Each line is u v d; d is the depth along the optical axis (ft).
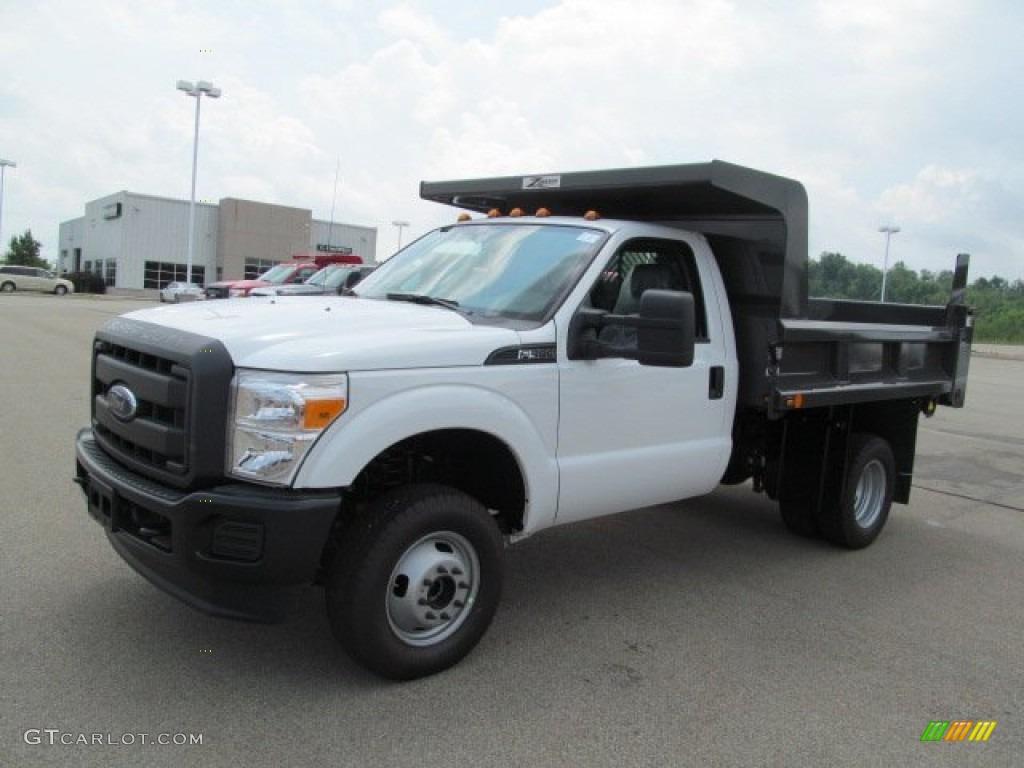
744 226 17.46
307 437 10.88
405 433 11.73
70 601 14.51
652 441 15.60
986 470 32.17
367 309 13.74
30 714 11.00
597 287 14.75
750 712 12.25
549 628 14.89
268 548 10.74
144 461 11.81
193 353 10.96
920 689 13.32
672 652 14.16
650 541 20.68
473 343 12.66
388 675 12.21
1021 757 11.46
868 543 20.97
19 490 20.94
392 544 11.80
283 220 200.64
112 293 187.73
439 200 20.39
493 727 11.39
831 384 18.67
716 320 16.90
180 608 14.42
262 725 11.05
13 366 44.55
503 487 14.19
